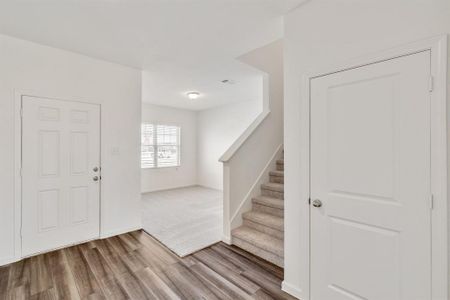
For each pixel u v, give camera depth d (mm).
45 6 1848
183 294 1851
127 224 3215
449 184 1188
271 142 3486
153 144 6172
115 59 2977
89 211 2889
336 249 1626
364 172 1482
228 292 1880
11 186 2354
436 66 1210
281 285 1948
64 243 2703
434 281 1236
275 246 2357
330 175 1647
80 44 2537
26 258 2424
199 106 6453
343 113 1571
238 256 2486
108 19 2055
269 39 2459
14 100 2361
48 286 1949
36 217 2512
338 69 1583
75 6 1854
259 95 5094
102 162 2984
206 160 6863
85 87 2836
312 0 1730
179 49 2695
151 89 4574
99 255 2510
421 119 1262
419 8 1262
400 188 1342
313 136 1735
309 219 1767
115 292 1872
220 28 2230
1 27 2166
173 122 6586
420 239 1277
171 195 5633
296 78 1838
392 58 1356
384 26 1384
